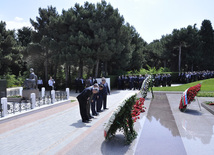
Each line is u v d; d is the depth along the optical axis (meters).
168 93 15.61
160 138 5.21
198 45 43.84
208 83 21.75
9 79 27.55
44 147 5.12
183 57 45.88
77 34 22.48
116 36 22.61
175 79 33.19
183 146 4.65
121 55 24.94
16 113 8.71
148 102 11.02
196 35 44.78
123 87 22.84
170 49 45.88
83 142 5.24
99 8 22.91
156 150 4.45
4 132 6.48
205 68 48.00
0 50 28.12
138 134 5.55
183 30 41.69
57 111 10.03
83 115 7.72
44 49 26.47
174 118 7.35
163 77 24.25
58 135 6.12
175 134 5.52
